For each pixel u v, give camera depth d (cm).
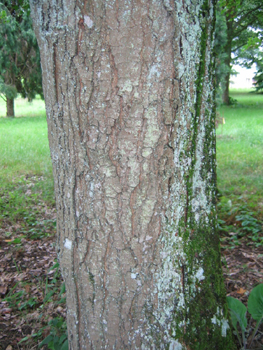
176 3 72
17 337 127
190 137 83
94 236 84
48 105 83
